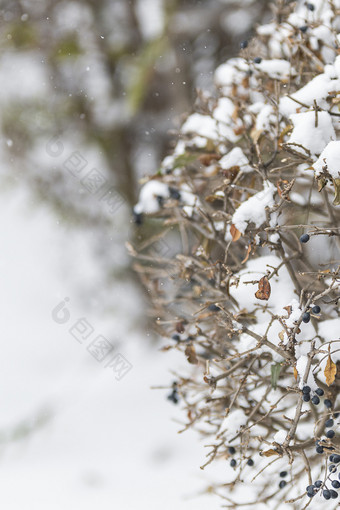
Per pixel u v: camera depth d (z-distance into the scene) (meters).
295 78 4.39
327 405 3.67
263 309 3.86
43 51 11.41
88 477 8.34
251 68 4.49
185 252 4.68
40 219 13.31
